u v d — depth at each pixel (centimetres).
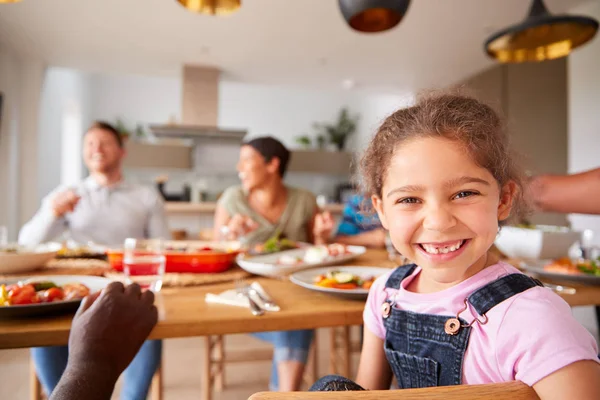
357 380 67
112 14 328
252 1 306
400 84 504
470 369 50
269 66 448
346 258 117
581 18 162
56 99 514
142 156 532
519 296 48
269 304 75
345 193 661
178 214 419
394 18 156
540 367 41
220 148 518
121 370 54
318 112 784
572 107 320
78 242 189
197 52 409
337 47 390
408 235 52
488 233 50
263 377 196
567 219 323
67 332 62
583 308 212
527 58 193
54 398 46
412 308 58
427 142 50
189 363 209
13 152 418
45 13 327
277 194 184
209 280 96
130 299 61
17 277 98
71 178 604
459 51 395
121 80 709
